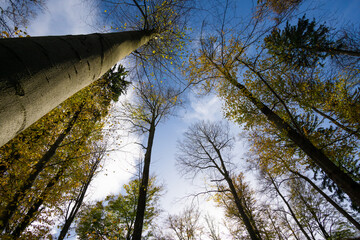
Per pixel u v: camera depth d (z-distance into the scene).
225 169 10.85
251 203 14.48
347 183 4.02
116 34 1.80
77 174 6.37
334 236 12.63
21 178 4.77
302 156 8.00
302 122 8.14
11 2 4.15
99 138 7.07
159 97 6.57
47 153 5.37
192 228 14.59
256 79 7.39
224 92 8.10
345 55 8.45
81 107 6.65
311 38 8.24
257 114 7.66
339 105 7.79
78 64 0.97
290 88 7.44
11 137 0.62
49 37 0.90
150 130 7.45
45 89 0.74
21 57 0.64
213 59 6.83
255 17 4.51
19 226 5.35
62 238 6.00
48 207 6.20
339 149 6.99
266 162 8.82
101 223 11.01
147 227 13.41
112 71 8.95
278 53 8.20
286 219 13.91
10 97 0.57
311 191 14.54
